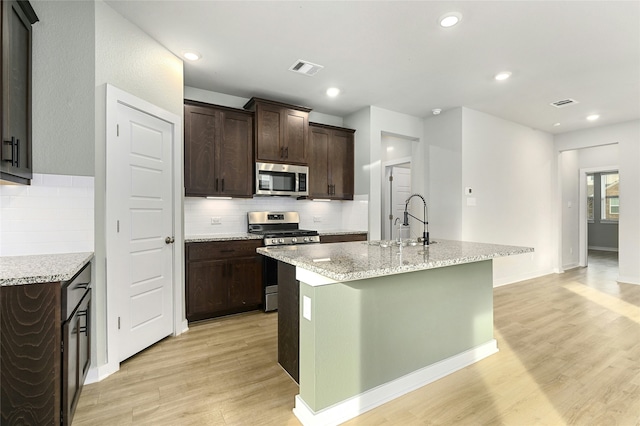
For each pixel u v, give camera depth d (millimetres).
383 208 5789
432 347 2219
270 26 2482
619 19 2352
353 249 2338
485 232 4645
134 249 2451
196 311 3211
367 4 2213
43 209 2010
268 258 3590
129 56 2408
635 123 4902
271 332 2992
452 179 4492
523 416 1786
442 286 2277
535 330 3047
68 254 2031
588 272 5812
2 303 1361
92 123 2139
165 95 2771
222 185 3578
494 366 2371
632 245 4934
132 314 2436
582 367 2332
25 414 1390
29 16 1842
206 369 2293
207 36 2621
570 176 6219
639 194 4871
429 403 1927
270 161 3836
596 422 1727
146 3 2203
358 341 1864
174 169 2883
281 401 1928
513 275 5055
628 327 3105
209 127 3508
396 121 4625
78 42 2094
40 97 1977
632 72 3258
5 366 1364
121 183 2320
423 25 2463
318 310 1711
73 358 1648
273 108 3867
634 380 2145
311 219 4598
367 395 1884
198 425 1703
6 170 1584
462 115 4379
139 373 2230
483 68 3195
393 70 3250
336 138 4520
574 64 3090
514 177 5074
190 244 3180
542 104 4250
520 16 2334
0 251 1925
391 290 2014
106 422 1715
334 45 2775
